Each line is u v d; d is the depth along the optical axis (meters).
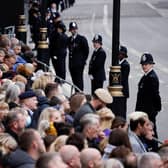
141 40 84.00
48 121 27.66
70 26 54.06
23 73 39.66
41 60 56.88
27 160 22.88
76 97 31.77
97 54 50.62
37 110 30.36
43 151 23.22
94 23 99.25
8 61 42.19
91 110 30.17
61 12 111.88
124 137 25.28
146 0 128.25
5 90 33.81
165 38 85.94
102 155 25.78
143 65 39.62
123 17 105.31
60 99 32.25
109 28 94.69
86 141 25.22
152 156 22.16
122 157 23.12
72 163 22.53
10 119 26.73
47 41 60.72
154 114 39.88
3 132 26.22
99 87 50.81
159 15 108.06
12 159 22.91
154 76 39.53
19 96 31.25
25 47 48.72
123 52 46.41
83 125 26.62
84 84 58.97
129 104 51.94
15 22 70.12
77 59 54.09
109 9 117.19
